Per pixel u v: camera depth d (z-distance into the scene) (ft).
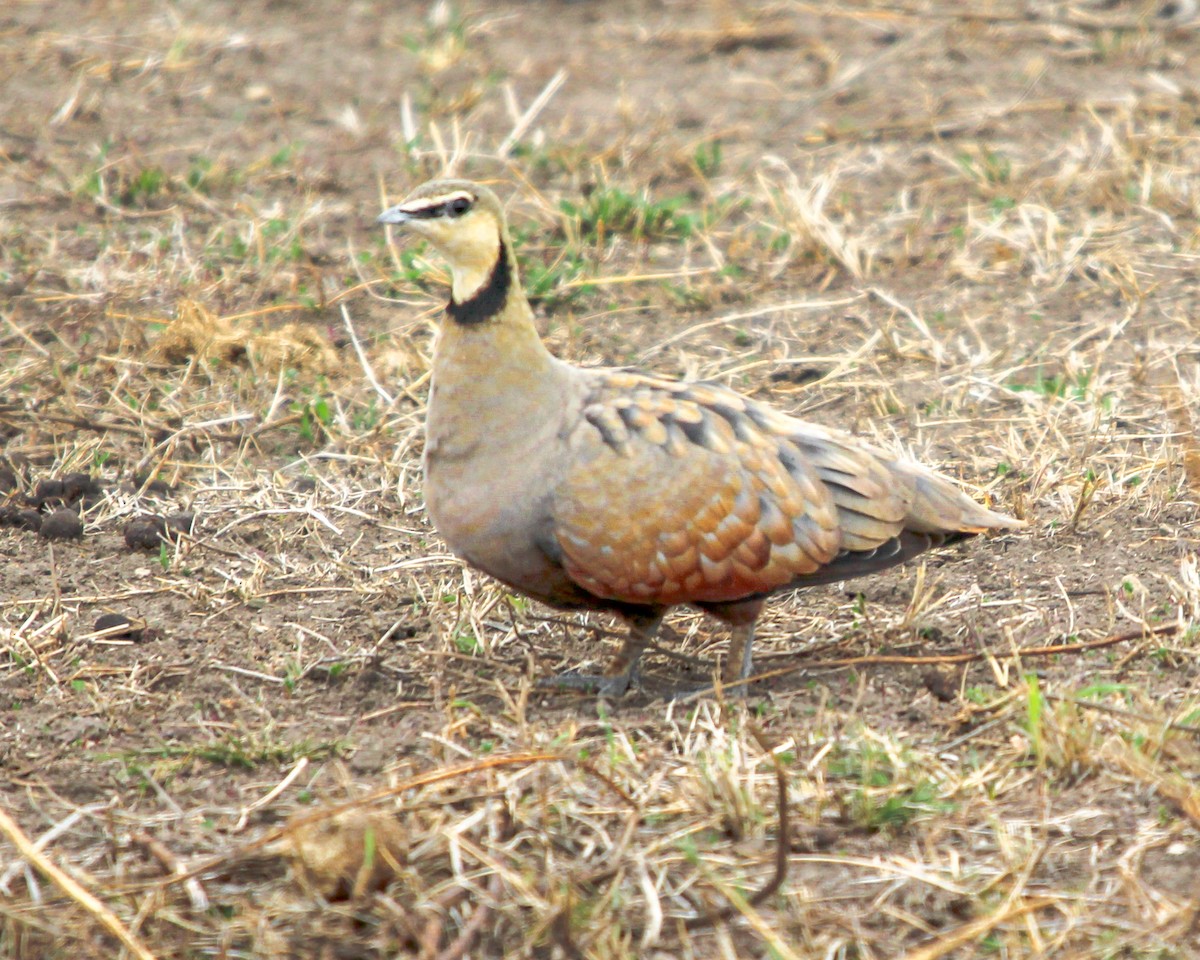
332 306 63.82
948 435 54.34
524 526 37.29
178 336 59.57
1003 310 62.95
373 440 54.65
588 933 30.58
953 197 73.36
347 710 39.63
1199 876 31.76
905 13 98.12
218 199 72.79
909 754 35.37
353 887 31.45
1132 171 73.41
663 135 81.30
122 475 52.70
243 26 97.55
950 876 32.07
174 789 36.04
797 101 85.97
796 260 67.72
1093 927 30.60
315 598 45.55
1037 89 85.87
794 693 39.27
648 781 35.12
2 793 35.96
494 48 94.53
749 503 37.19
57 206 71.67
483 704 39.70
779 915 31.14
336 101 86.02
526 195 73.82
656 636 42.57
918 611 42.34
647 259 67.82
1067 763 35.14
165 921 31.45
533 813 34.04
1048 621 42.57
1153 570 45.11
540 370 37.50
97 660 41.98
